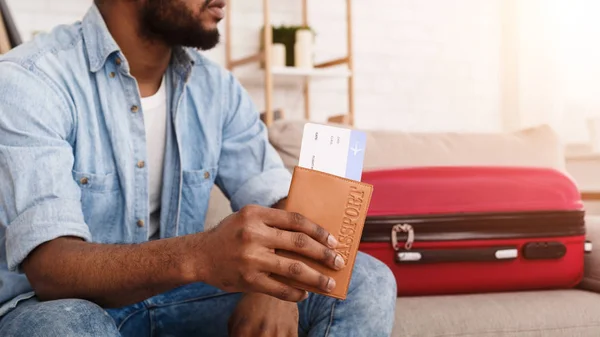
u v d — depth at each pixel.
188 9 0.96
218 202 1.37
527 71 3.50
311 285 0.64
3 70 0.86
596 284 1.30
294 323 0.85
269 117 2.73
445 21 3.70
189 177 1.08
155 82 1.05
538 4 3.42
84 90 0.94
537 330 1.13
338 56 3.46
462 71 3.75
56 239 0.75
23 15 2.80
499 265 1.25
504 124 3.78
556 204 1.27
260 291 0.65
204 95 1.12
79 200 0.82
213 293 1.02
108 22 0.99
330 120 3.04
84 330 0.66
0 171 0.79
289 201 0.67
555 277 1.27
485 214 1.23
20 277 0.86
